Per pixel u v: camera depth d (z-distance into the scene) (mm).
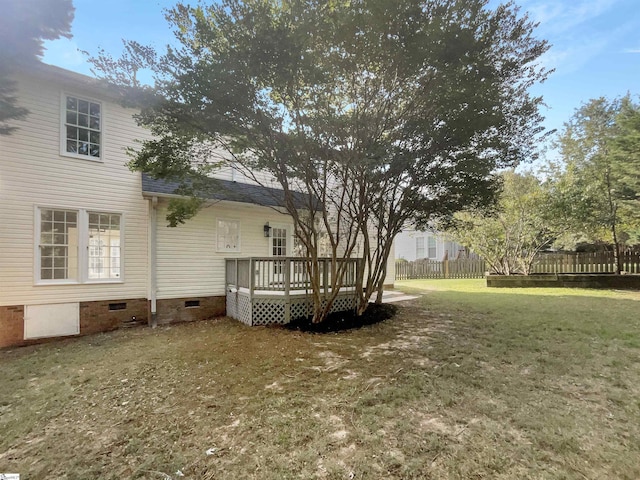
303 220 8031
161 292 8148
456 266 18875
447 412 3109
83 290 7504
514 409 3113
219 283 9031
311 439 2770
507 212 13430
